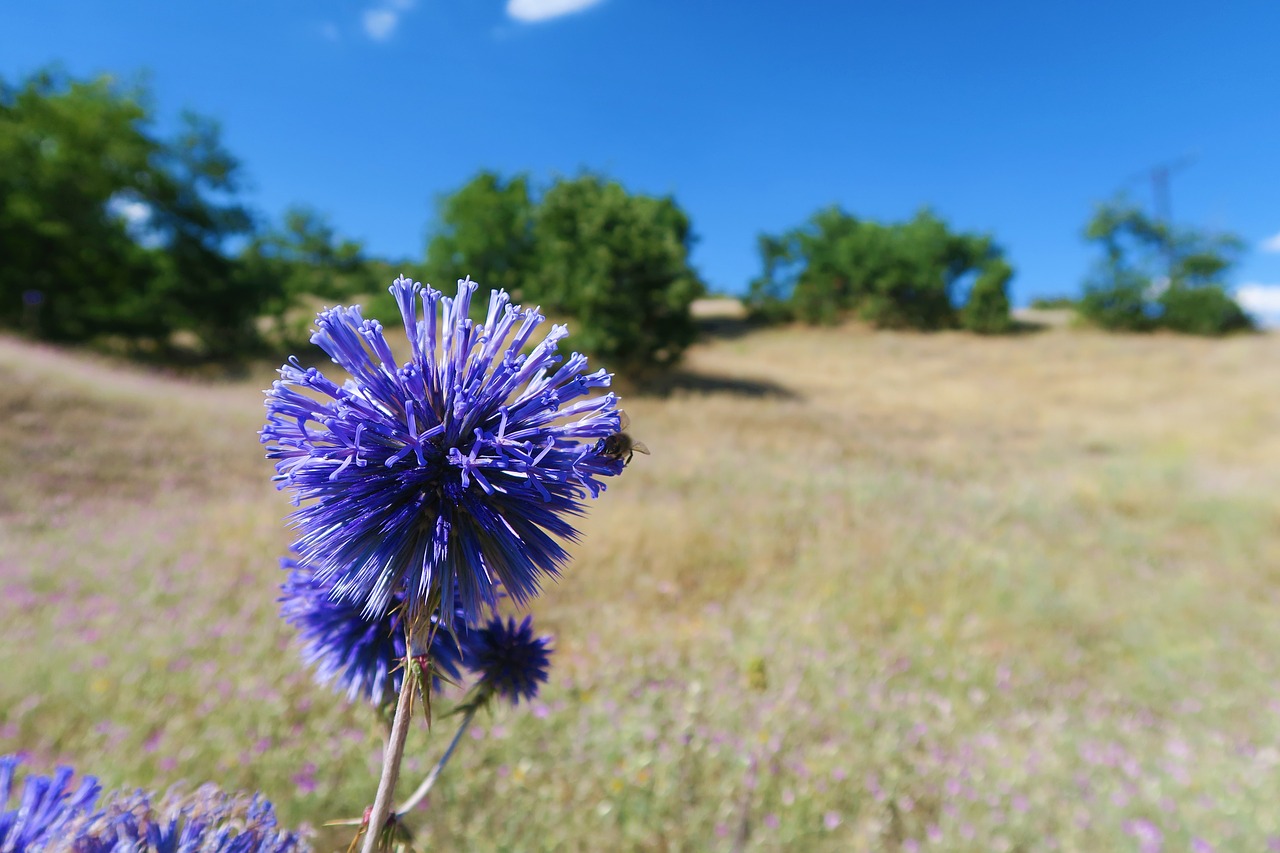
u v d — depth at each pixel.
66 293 30.12
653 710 4.67
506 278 34.25
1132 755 5.00
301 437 1.16
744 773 4.03
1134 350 37.91
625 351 26.89
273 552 7.20
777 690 5.13
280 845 1.25
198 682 4.46
